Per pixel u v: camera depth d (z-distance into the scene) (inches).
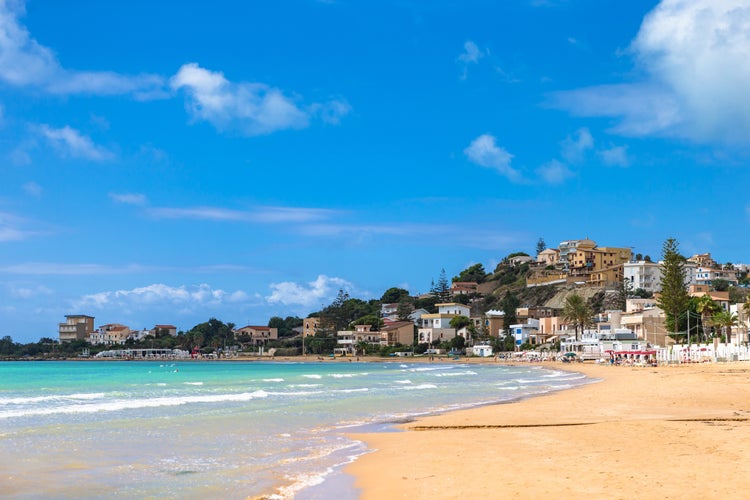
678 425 1042.7
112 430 1132.5
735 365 3324.3
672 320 4781.0
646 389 1948.8
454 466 761.0
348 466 791.1
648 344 4987.7
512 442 936.3
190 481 719.1
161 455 887.1
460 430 1093.8
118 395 1975.9
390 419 1296.8
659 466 697.0
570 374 3462.1
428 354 7455.7
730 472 653.9
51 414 1386.6
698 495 565.0
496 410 1428.4
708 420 1124.5
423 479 693.3
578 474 673.6
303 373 4153.5
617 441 895.7
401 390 2206.0
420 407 1556.3
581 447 858.8
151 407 1568.7
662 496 565.9
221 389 2305.6
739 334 4320.9
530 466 733.9
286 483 701.3
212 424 1222.3
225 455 885.2
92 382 2893.7
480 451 863.1
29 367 6077.8
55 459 855.1
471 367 5137.8
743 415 1210.6
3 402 1684.3
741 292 7106.3
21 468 794.8
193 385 2600.9
